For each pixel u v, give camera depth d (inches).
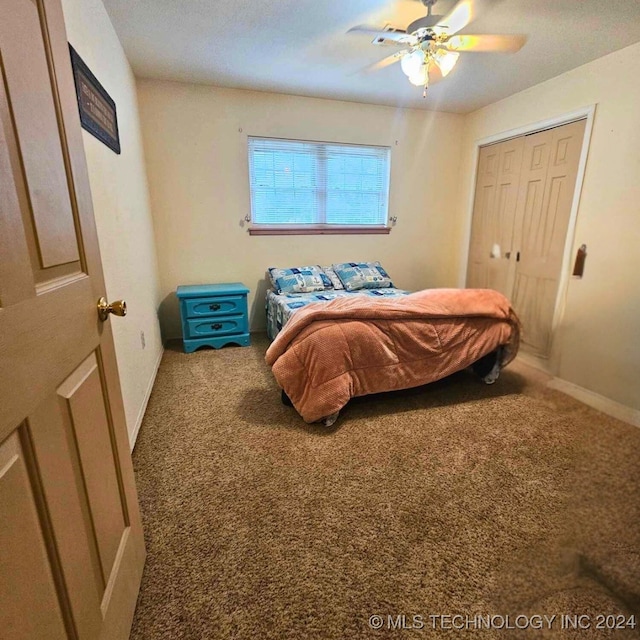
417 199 160.6
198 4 77.9
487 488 61.8
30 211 25.4
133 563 42.1
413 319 88.7
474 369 106.8
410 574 46.6
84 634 28.5
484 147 147.6
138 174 108.5
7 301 22.0
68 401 29.3
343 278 142.6
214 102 129.0
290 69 112.0
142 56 102.6
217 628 40.3
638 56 92.6
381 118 147.9
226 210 138.9
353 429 79.9
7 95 23.2
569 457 69.8
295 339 83.0
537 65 105.9
